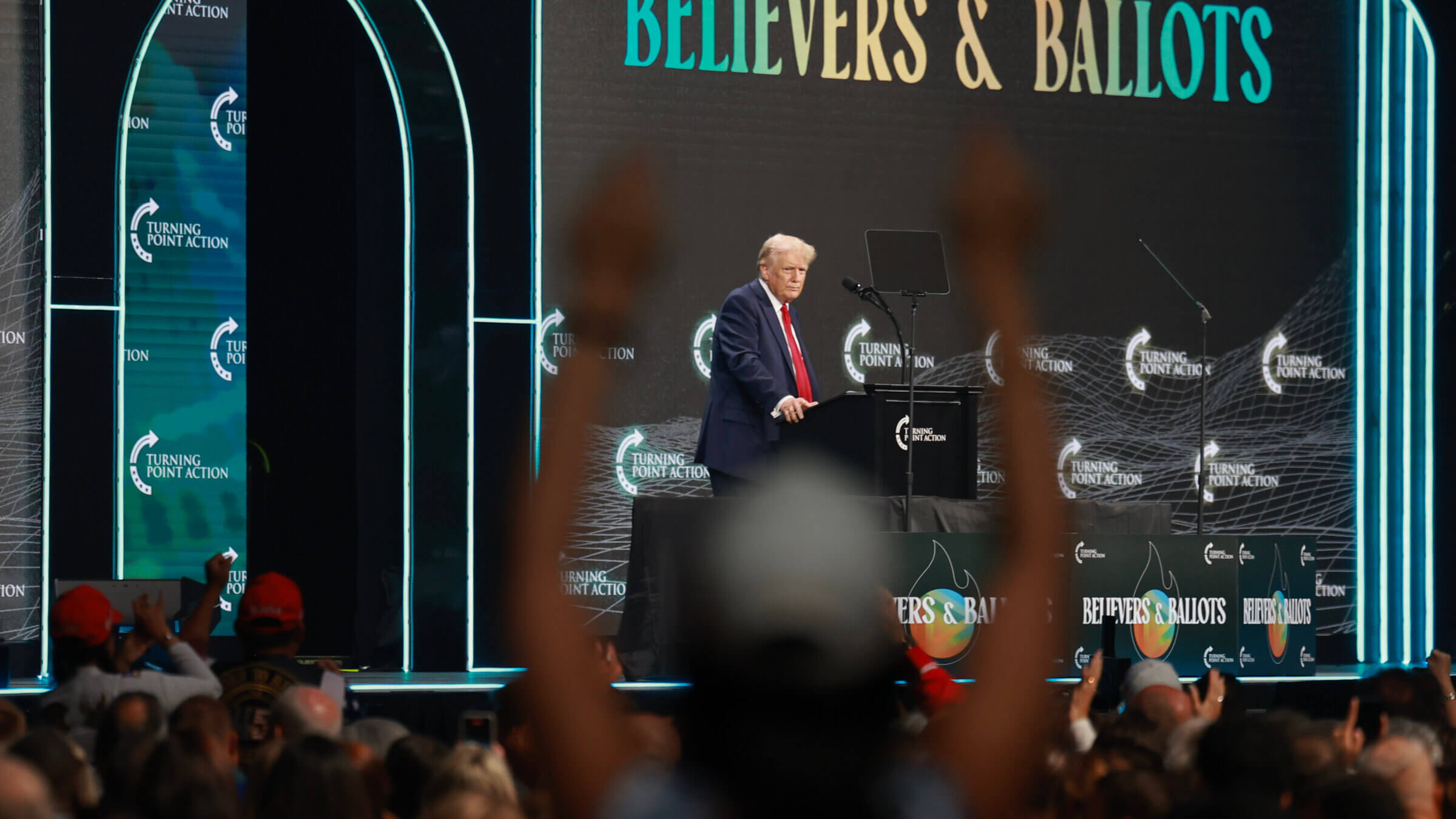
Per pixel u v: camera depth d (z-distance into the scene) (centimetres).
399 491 2739
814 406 2080
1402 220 3062
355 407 2750
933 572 1906
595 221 300
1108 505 2136
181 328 2628
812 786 242
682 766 249
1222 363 2995
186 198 2638
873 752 246
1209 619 2038
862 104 2906
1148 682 1148
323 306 2767
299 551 2755
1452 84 3058
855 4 2911
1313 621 2103
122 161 2608
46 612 2539
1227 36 3039
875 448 1945
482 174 2758
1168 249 2997
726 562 241
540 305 2755
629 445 2755
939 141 2930
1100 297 2956
